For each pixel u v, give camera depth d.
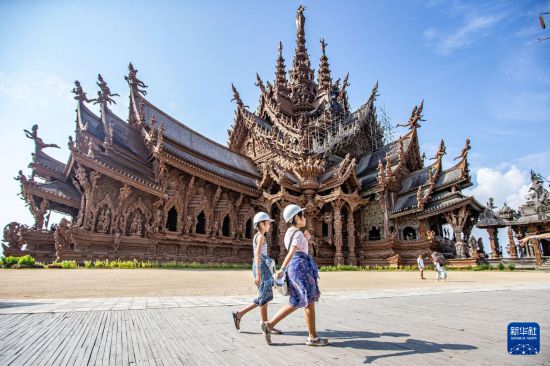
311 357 3.29
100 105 33.91
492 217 37.88
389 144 45.75
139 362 3.10
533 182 39.31
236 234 38.41
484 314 5.85
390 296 8.84
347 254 37.06
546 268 27.19
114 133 32.69
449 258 33.41
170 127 40.06
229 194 39.31
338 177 37.50
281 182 38.06
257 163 48.62
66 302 7.36
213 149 44.31
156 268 24.70
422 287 12.45
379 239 38.06
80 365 2.99
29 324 4.86
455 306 6.89
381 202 38.31
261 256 4.73
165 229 31.48
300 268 3.95
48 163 32.53
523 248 38.97
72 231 23.80
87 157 26.16
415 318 5.46
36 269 19.39
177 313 5.93
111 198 27.88
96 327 4.68
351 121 51.28
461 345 3.68
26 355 3.30
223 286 12.62
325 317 5.61
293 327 4.85
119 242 26.77
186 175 35.44
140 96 38.31
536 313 5.95
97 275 16.20
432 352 3.40
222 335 4.29
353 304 7.24
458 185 34.22
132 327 4.70
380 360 3.16
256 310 6.45
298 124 48.09
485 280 16.75
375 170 43.22
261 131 49.03
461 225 31.39
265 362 3.12
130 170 31.36
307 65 69.31
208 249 35.47
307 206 38.53
